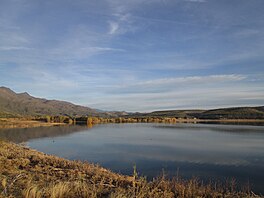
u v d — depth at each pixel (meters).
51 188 8.62
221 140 46.31
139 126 98.62
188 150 34.12
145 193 9.68
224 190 15.25
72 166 16.20
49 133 62.69
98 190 9.54
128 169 22.47
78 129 78.94
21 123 104.94
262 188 17.03
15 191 8.65
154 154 30.72
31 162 16.97
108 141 45.00
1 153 18.31
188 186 12.98
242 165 24.41
